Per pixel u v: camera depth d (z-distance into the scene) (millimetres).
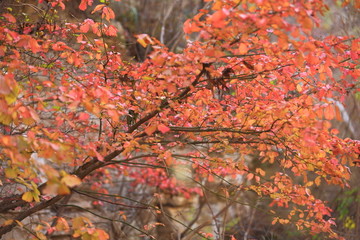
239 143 5027
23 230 6508
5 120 3336
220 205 9828
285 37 3334
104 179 9242
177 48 11367
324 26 9312
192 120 5047
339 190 10047
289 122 4258
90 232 3354
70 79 5473
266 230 9633
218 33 3535
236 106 4891
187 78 4371
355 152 4570
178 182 9375
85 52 4820
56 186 2793
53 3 5168
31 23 5359
